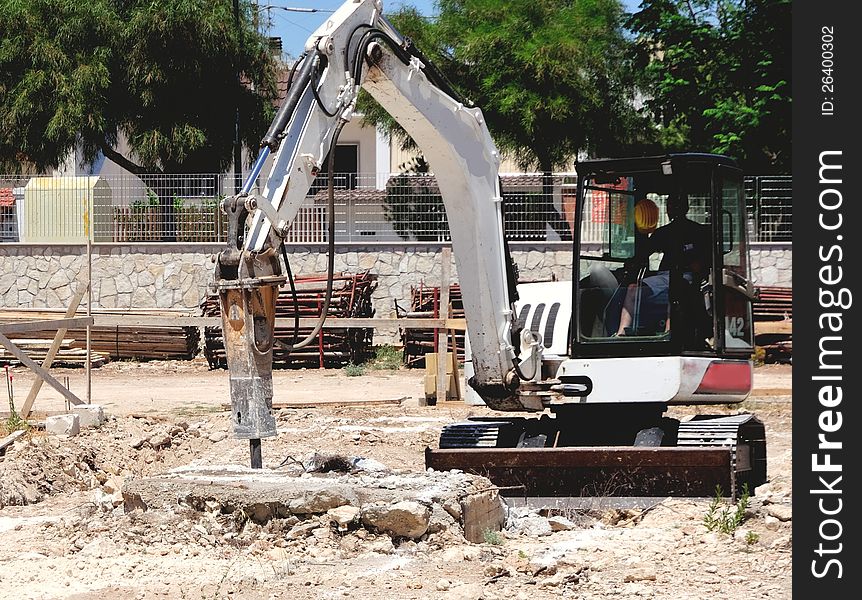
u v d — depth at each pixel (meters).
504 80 31.81
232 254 8.84
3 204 29.23
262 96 33.56
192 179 28.89
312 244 28.22
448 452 10.75
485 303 10.73
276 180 9.03
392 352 26.97
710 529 9.50
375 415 17.95
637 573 8.14
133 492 9.52
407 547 8.95
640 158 11.37
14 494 11.60
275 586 7.90
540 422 11.80
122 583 8.02
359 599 7.55
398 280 28.09
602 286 11.45
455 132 10.38
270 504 9.22
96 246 28.67
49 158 31.30
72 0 31.06
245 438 8.93
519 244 28.06
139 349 26.09
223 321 8.96
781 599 7.55
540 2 32.22
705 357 11.15
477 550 8.82
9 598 7.69
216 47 31.62
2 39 30.89
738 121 32.22
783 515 9.79
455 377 19.58
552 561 8.52
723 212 11.44
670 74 34.06
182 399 20.42
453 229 10.70
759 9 33.00
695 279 11.28
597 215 11.58
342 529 9.05
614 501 10.48
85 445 13.80
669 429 11.20
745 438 11.73
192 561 8.60
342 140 40.06
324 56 9.38
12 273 28.89
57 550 9.14
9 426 14.63
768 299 25.73
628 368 11.14
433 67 10.24
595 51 32.41
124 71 31.58
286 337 25.05
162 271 28.52
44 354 24.78
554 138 32.09
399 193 28.19
